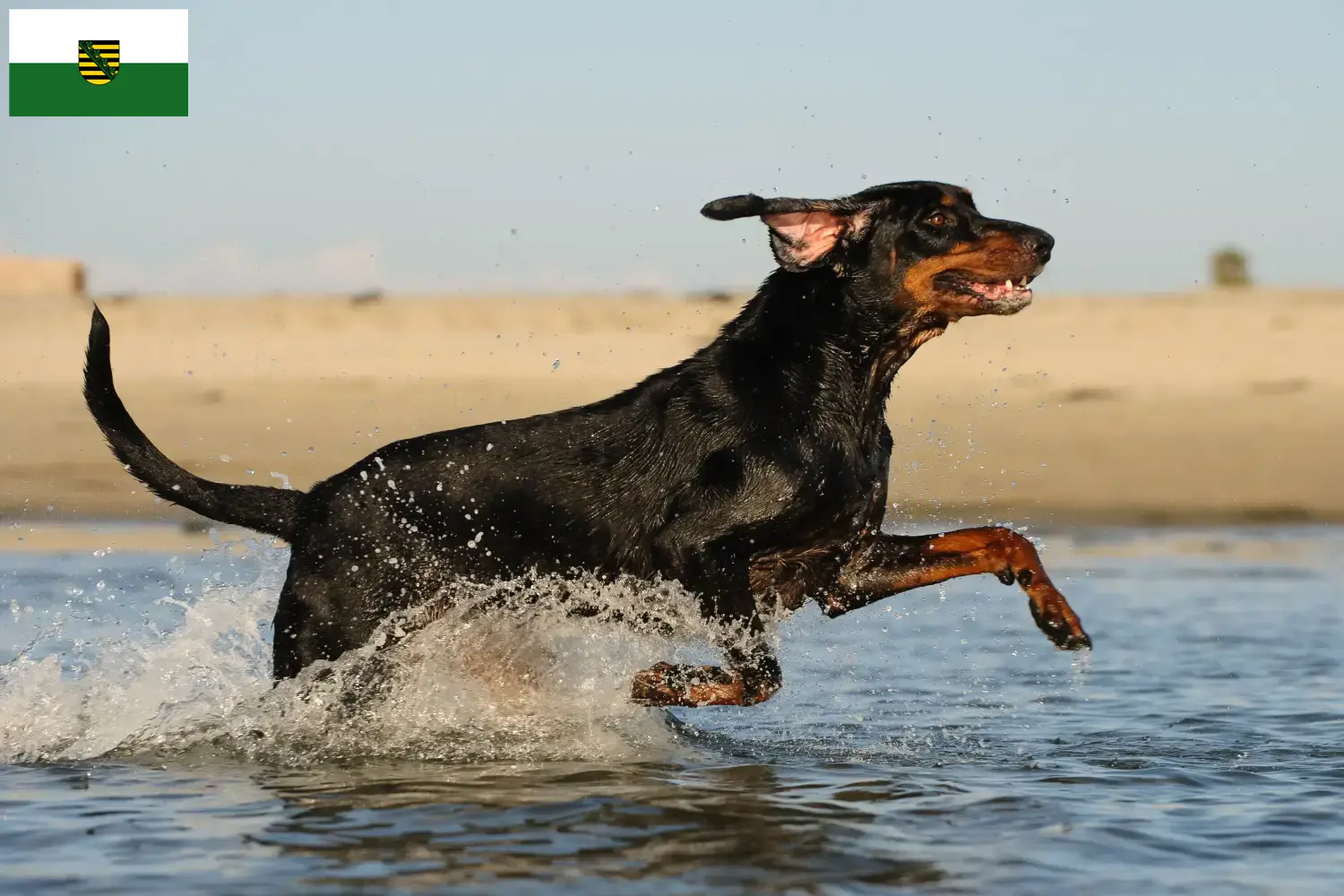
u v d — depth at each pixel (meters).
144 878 7.64
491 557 10.49
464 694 10.91
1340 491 25.95
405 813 8.82
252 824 8.61
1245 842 8.29
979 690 13.05
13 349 36.88
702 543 10.20
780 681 10.26
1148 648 14.89
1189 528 23.91
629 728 11.11
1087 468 27.17
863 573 10.86
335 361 35.53
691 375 10.55
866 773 9.91
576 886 7.45
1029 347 34.72
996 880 7.62
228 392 32.66
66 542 22.31
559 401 32.22
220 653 11.91
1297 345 34.38
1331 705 12.20
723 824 8.58
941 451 27.94
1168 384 31.92
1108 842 8.27
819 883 7.54
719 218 9.85
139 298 41.56
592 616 10.62
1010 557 10.70
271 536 10.78
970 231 10.32
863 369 10.54
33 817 8.82
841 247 10.44
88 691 11.53
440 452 10.54
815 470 10.22
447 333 38.03
